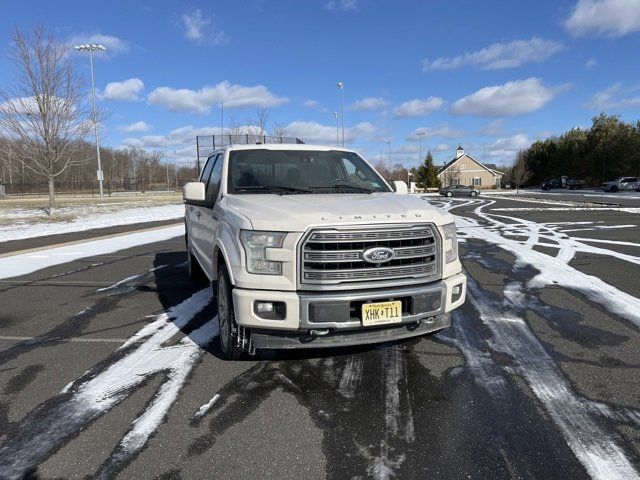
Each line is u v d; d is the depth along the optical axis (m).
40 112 19.56
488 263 8.79
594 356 4.20
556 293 6.44
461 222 17.41
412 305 3.57
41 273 8.23
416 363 4.09
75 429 3.08
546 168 78.44
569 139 73.69
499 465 2.66
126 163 91.19
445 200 38.94
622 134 58.09
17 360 4.27
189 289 6.91
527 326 5.05
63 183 64.19
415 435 2.97
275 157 5.17
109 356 4.33
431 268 3.72
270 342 3.61
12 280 7.67
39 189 62.56
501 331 4.89
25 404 3.42
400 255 3.56
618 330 4.89
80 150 22.02
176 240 12.85
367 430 3.04
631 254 9.55
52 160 20.28
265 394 3.54
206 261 5.29
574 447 2.81
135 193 61.66
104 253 10.52
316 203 3.88
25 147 20.05
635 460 2.69
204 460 2.73
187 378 3.83
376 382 3.73
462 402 3.38
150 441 2.93
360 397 3.48
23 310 5.89
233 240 3.74
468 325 5.10
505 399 3.42
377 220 3.52
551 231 13.95
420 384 3.68
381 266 3.52
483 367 3.99
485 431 3.00
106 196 51.94
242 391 3.59
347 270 3.46
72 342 4.72
